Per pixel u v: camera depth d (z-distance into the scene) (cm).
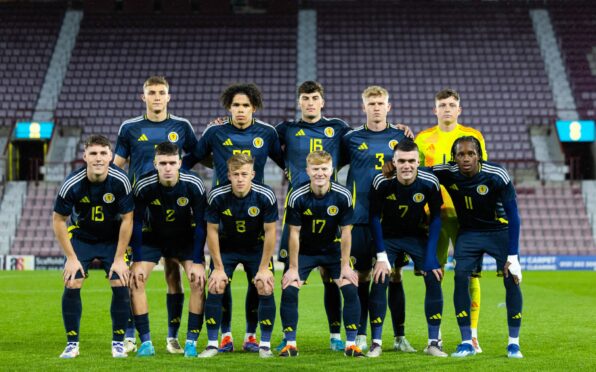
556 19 3350
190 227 739
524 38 3266
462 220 724
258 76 3111
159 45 3247
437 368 617
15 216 2586
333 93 3025
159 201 709
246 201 698
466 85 3052
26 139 2795
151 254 729
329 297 760
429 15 3391
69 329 691
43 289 1561
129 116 2920
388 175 704
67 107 2944
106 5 3369
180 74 3116
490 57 3180
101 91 3023
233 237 721
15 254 2489
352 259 753
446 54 3200
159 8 3384
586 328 914
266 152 771
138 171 774
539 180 2700
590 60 3147
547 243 2528
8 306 1202
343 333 878
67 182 683
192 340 703
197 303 705
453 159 713
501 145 2786
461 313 704
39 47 3216
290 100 2998
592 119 2869
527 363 644
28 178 2883
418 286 1627
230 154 761
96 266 2397
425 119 2912
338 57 3198
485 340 814
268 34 3306
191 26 3325
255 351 741
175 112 2950
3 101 2956
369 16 3400
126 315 696
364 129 783
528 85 3042
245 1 3416
